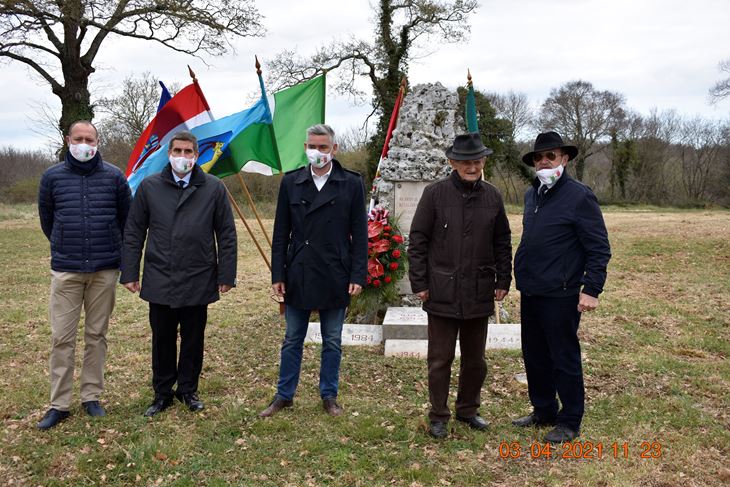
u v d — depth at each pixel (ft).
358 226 15.05
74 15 59.82
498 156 113.91
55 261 14.46
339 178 14.82
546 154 13.25
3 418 15.14
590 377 18.16
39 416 15.15
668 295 30.58
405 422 14.61
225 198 15.28
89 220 14.49
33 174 122.42
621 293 31.12
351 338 21.75
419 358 20.08
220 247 15.10
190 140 14.70
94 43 69.46
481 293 13.60
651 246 48.08
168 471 12.41
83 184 14.56
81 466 12.49
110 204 14.82
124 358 20.03
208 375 18.38
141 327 24.23
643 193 127.65
